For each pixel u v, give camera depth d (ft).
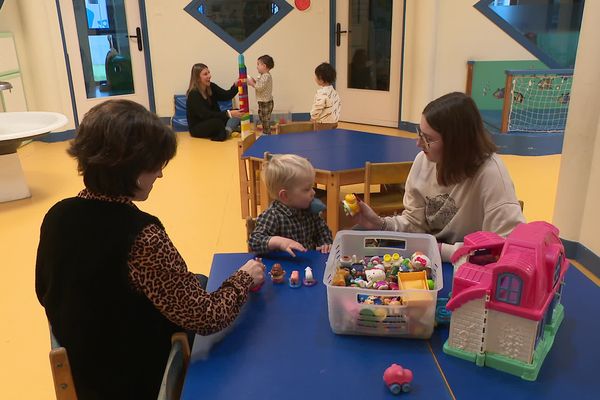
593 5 8.54
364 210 5.75
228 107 21.57
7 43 17.48
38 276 3.74
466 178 5.18
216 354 3.63
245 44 22.07
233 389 3.28
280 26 22.07
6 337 7.54
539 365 3.39
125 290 3.49
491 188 5.03
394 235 4.68
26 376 6.70
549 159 16.43
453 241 5.59
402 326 3.74
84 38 19.76
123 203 3.55
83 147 3.39
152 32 21.09
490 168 5.06
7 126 14.06
